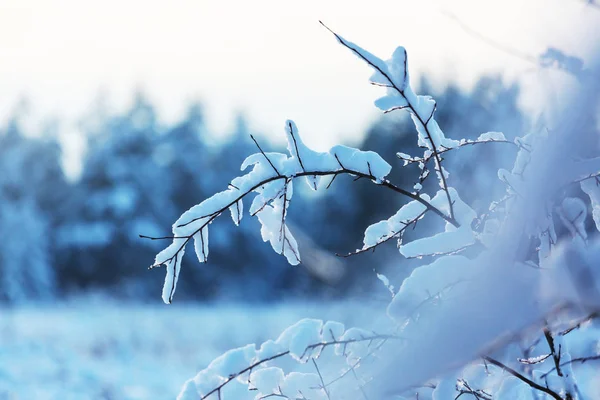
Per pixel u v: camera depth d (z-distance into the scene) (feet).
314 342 7.71
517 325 4.49
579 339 8.25
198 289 135.03
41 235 137.80
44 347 48.29
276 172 8.14
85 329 69.67
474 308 4.50
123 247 139.85
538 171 4.83
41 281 135.85
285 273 130.82
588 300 4.50
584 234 6.34
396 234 8.66
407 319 6.69
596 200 7.16
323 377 7.80
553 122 4.86
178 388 38.09
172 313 103.19
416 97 7.66
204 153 154.10
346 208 101.91
